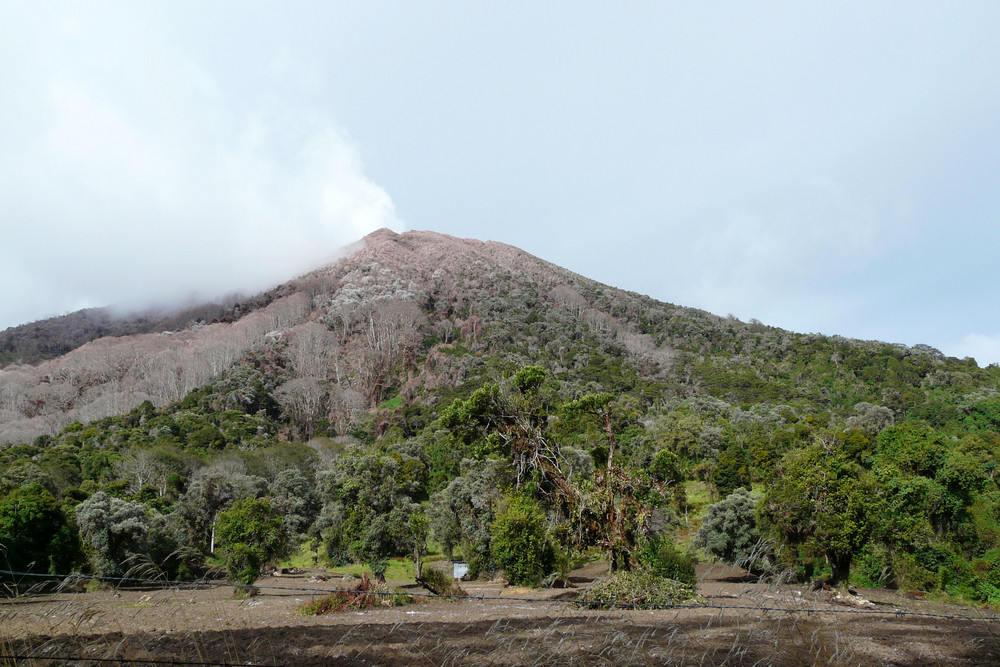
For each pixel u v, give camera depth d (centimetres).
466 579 3353
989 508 2933
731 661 603
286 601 1806
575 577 2922
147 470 5828
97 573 2647
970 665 729
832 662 590
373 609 1547
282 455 7144
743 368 12300
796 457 2542
